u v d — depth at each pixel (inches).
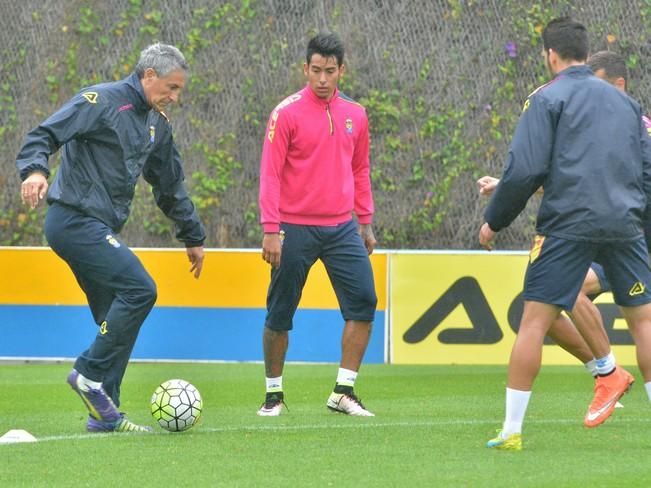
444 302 1461.6
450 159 1606.8
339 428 846.5
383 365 1459.2
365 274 960.3
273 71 1627.7
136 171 848.9
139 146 845.2
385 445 753.6
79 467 668.7
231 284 1470.2
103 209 832.3
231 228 1625.2
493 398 1115.3
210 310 1472.7
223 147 1627.7
